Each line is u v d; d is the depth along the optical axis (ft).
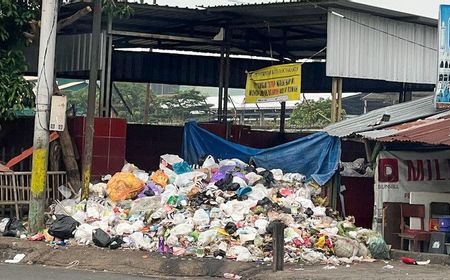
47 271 37.32
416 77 63.87
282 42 78.84
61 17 64.13
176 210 45.80
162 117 151.64
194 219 43.88
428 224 45.06
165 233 43.14
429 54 64.64
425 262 42.04
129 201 48.83
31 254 41.83
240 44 78.02
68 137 53.83
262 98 65.57
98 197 49.78
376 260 43.14
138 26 72.69
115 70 84.33
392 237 46.93
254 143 73.36
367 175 55.62
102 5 54.49
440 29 51.67
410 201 45.88
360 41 60.18
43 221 46.50
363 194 54.70
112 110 83.97
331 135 52.19
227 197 47.26
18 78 53.52
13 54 54.54
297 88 61.62
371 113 59.06
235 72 87.04
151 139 71.41
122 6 56.49
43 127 45.70
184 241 42.27
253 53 81.87
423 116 52.03
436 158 48.67
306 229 44.19
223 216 44.75
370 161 49.75
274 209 46.14
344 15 59.11
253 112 157.79
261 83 65.77
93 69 49.88
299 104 140.26
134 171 54.39
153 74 85.81
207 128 69.87
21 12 53.62
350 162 64.69
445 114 51.24
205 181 50.42
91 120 50.11
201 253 40.96
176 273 38.52
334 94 59.67
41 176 46.03
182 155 63.31
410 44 63.41
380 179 48.34
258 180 50.24
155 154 71.46
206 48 82.38
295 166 54.08
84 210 47.67
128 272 38.78
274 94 64.13
